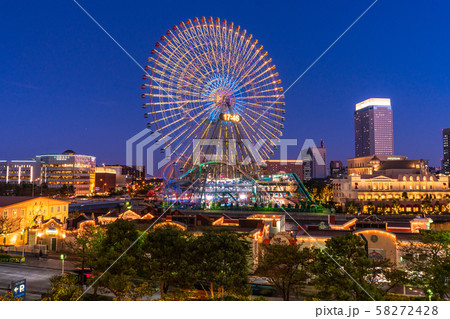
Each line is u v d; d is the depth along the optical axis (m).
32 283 58.28
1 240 94.00
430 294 39.50
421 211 170.25
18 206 103.62
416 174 191.75
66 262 71.62
